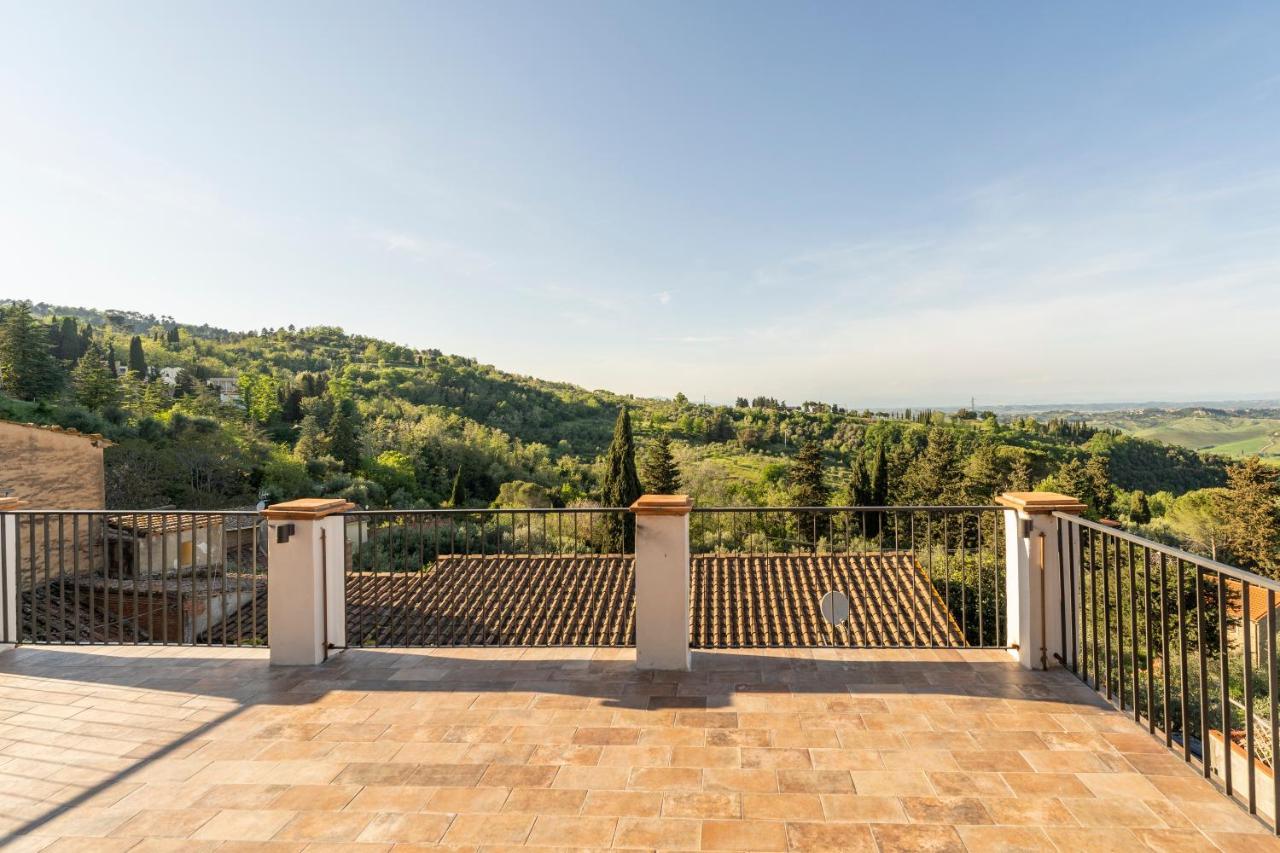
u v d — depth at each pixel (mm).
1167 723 2771
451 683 3648
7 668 3943
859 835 2203
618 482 28875
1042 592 3771
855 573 10273
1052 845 2133
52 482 15641
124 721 3205
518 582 9750
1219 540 32094
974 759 2730
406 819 2338
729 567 10961
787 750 2830
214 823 2324
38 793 2531
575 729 3064
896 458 43188
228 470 31844
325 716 3248
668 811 2369
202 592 11086
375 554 4629
